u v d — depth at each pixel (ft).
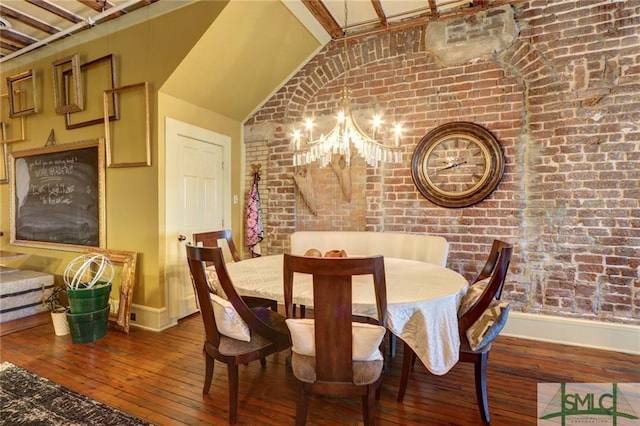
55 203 12.11
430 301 5.25
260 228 12.79
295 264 4.67
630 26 8.26
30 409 6.07
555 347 8.71
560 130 8.94
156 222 9.89
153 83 9.85
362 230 11.46
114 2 9.84
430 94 10.37
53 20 10.62
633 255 8.33
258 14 9.48
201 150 11.47
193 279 5.99
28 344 8.92
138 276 10.26
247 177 13.39
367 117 11.19
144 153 10.00
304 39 11.15
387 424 5.65
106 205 10.82
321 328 4.65
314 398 6.43
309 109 12.20
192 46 9.20
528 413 5.93
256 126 13.09
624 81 8.32
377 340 4.68
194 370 7.54
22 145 13.11
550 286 9.12
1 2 9.59
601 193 8.59
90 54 11.06
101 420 5.77
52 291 11.54
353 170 11.56
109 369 7.57
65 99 11.57
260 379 7.14
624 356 8.16
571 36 8.80
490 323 5.41
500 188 9.57
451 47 10.00
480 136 9.69
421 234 10.49
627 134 8.32
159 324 9.89
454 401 6.31
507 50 9.48
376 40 11.09
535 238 9.25
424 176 10.38
